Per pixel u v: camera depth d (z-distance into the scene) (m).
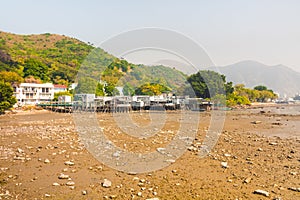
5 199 9.35
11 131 27.64
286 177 11.72
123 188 10.46
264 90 152.75
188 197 9.55
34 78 90.50
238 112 65.56
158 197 9.55
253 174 12.16
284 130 30.33
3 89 57.69
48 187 10.55
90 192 10.05
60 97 70.50
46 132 26.39
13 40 147.38
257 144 19.94
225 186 10.64
